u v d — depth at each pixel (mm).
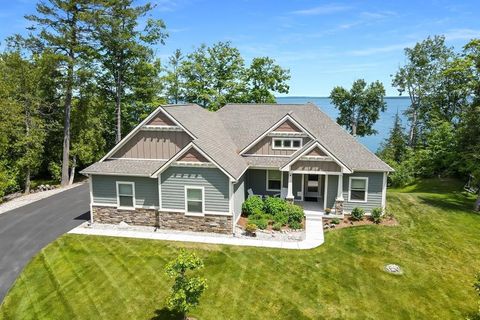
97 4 31312
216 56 46656
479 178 25656
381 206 22172
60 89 33656
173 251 17406
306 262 16359
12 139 30984
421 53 47375
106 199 21125
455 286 14539
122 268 15742
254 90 46938
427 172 39031
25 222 21531
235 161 21719
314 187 25391
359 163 22062
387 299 13516
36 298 13531
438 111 44344
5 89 29484
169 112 21188
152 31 40781
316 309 12852
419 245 18453
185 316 12086
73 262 16297
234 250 17531
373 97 63188
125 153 22016
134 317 12383
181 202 19891
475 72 36438
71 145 34781
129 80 41594
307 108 28203
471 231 20734
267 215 21219
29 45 30922
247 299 13430
